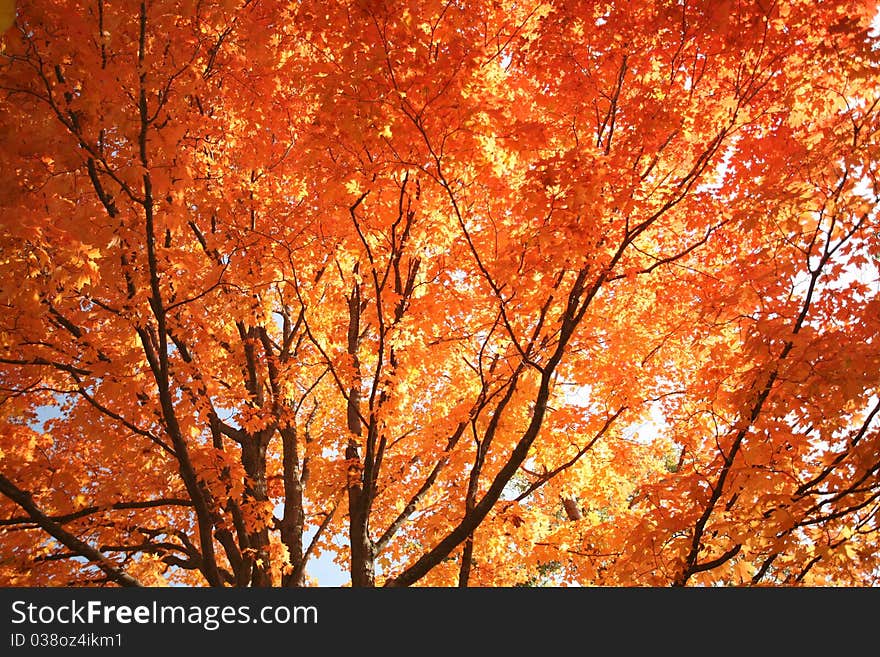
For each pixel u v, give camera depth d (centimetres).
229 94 690
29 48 510
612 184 580
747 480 573
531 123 570
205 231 803
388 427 770
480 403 743
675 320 772
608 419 814
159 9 519
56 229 566
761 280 594
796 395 556
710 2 549
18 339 659
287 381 892
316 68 600
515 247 586
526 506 1008
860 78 537
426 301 732
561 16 595
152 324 666
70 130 527
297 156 775
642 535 639
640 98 598
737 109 589
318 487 905
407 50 537
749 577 632
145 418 782
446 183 597
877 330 544
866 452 539
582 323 777
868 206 538
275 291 877
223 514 792
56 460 855
